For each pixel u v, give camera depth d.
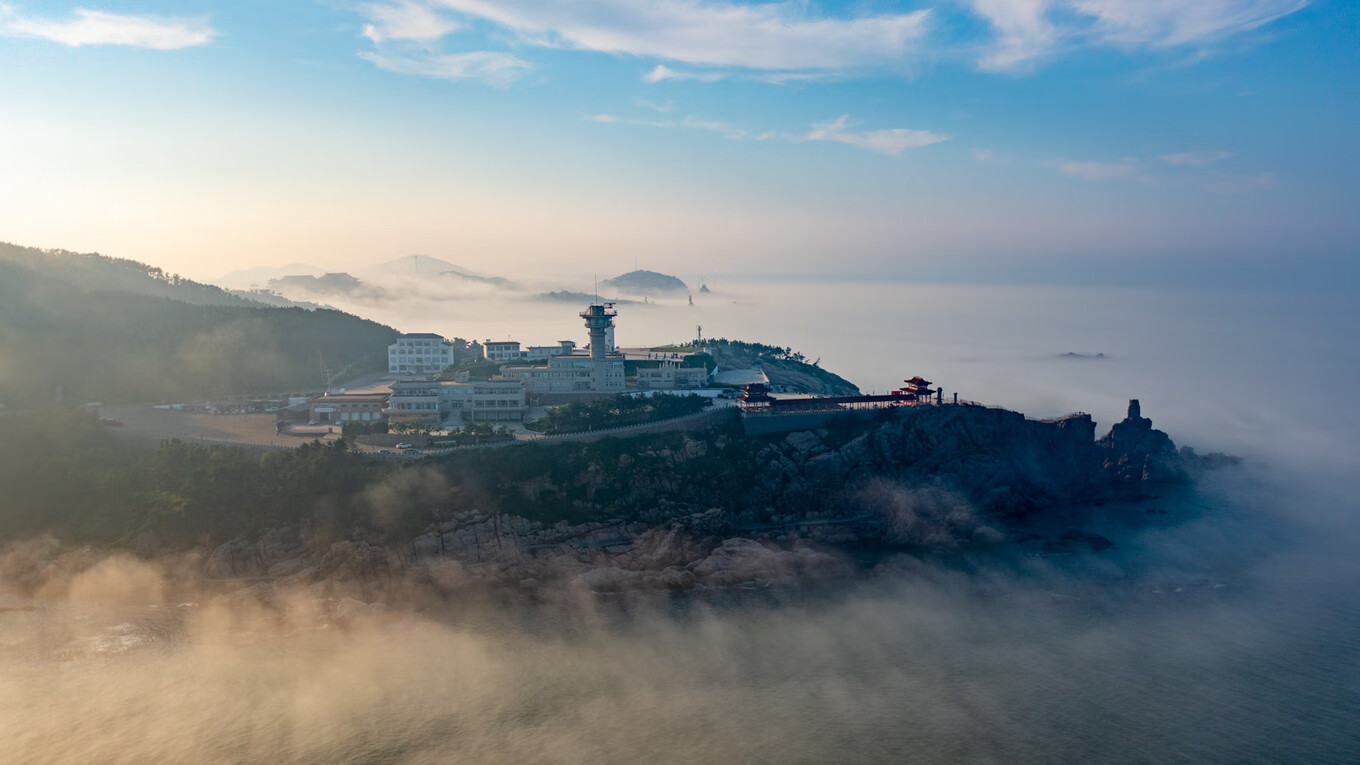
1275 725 152.12
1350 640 180.88
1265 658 174.00
